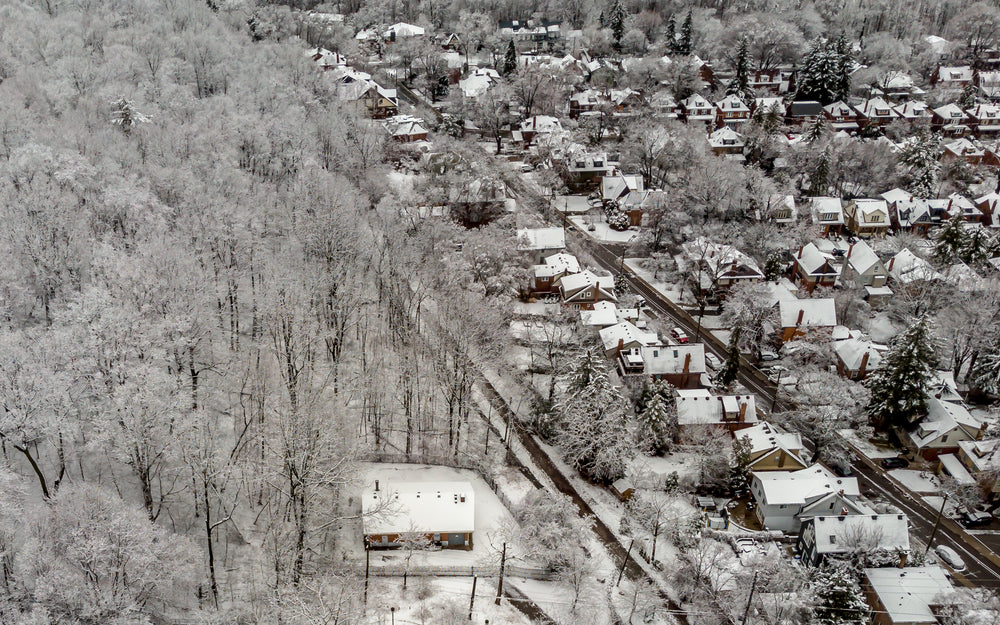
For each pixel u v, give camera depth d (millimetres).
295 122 119625
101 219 83188
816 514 80625
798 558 77250
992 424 97000
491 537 73125
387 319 94250
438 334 90500
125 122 104000
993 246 133125
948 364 110625
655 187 156500
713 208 139125
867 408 97688
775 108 184500
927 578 71062
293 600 55469
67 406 57188
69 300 70875
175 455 61469
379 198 120625
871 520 75375
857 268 125812
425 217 114062
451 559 70250
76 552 49812
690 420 90750
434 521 70875
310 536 66500
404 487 73938
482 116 175250
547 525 71188
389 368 88625
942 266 128125
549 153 157375
